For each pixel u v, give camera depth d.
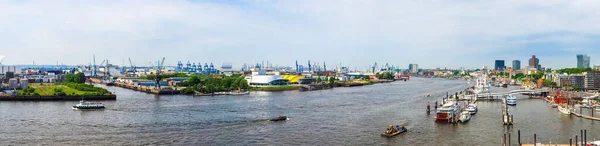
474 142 179.88
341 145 173.75
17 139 180.12
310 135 193.12
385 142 179.50
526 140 183.00
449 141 181.75
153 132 196.75
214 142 177.38
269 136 190.25
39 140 178.25
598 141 162.38
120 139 181.12
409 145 174.25
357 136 191.12
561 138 187.25
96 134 191.50
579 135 192.75
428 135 194.12
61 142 174.88
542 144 167.50
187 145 171.50
